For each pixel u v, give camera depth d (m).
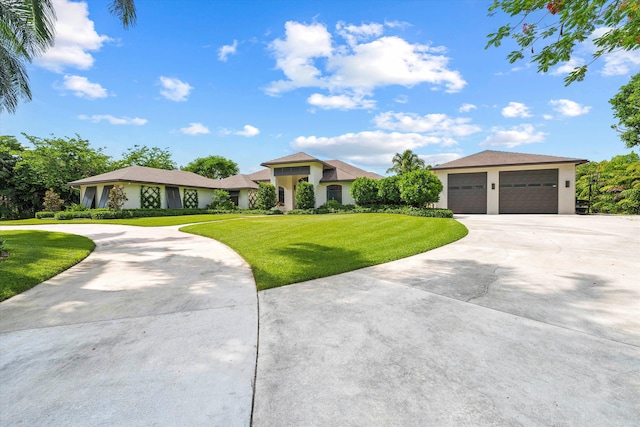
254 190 29.28
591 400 1.67
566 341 2.39
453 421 1.53
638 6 3.07
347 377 1.96
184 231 11.43
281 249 6.80
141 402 1.73
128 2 7.90
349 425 1.52
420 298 3.50
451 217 14.62
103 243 8.39
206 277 4.67
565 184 17.67
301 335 2.61
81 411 1.66
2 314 3.19
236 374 2.02
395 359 2.18
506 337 2.48
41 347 2.45
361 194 19.33
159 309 3.31
